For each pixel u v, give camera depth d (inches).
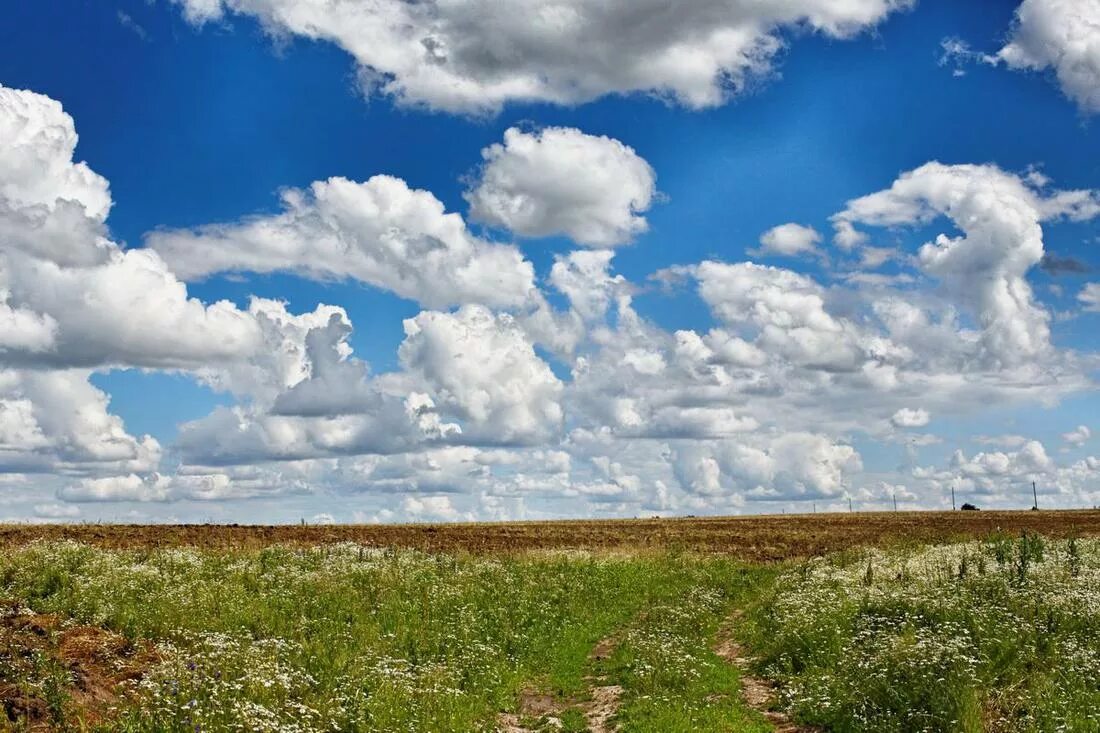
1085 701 533.0
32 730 418.9
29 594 745.0
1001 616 705.6
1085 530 2247.8
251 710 458.0
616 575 1270.9
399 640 729.6
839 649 696.4
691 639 841.5
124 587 780.0
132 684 513.3
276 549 1284.4
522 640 797.2
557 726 579.2
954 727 502.6
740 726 563.2
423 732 520.7
